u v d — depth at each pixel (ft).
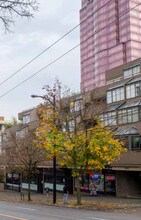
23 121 217.15
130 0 430.61
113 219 64.23
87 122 103.24
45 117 105.50
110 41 447.83
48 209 89.10
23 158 134.41
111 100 145.48
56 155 103.19
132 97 134.31
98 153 96.89
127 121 130.31
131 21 429.38
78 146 99.30
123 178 134.41
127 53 428.97
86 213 77.05
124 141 121.08
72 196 138.31
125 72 158.40
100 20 455.63
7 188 221.66
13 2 20.70
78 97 132.16
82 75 503.61
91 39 481.87
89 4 484.33
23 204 111.55
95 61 468.75
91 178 148.77
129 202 107.34
